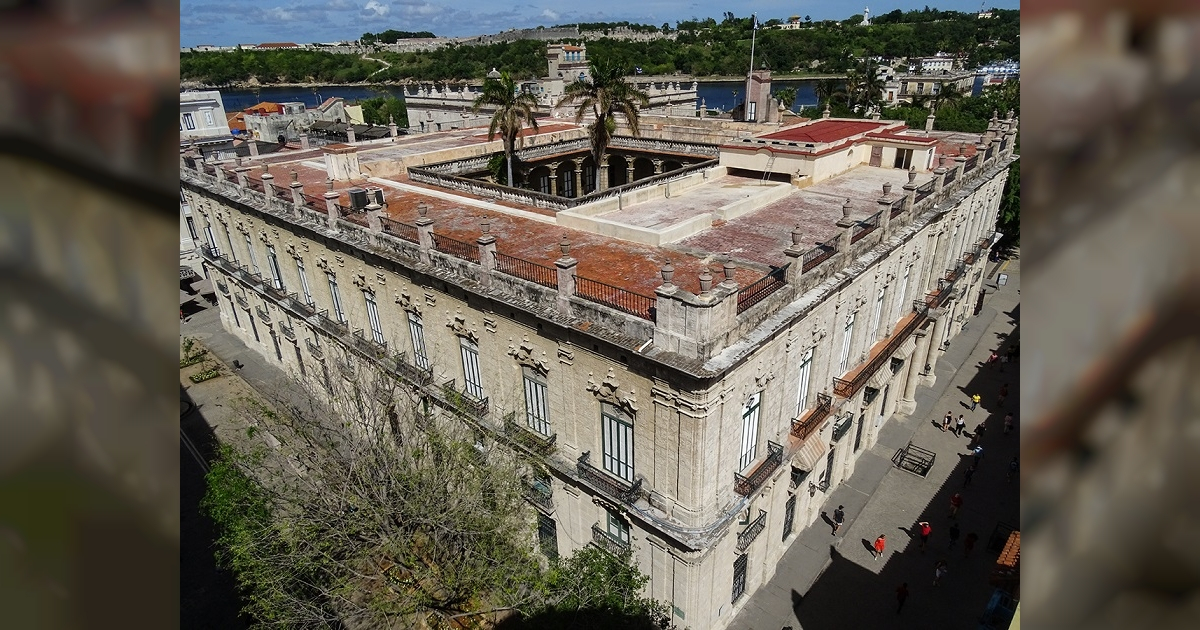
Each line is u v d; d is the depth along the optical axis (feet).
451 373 87.56
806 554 89.30
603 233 93.86
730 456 66.13
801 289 70.38
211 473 76.74
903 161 129.90
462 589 71.15
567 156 168.86
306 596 71.00
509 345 76.02
